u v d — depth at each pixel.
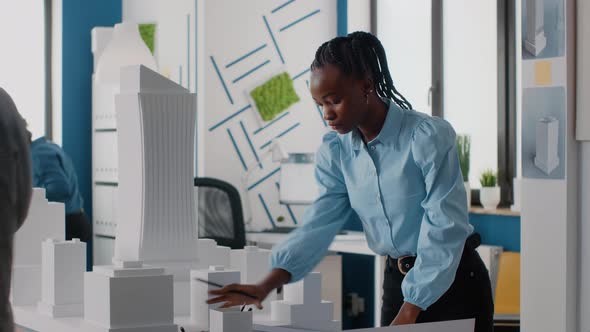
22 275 1.92
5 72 5.77
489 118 4.89
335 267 5.08
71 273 1.77
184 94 1.80
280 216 5.45
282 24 5.47
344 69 1.78
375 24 5.66
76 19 5.86
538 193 3.01
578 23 2.91
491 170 4.68
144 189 1.78
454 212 1.81
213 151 5.25
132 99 1.78
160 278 1.58
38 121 5.93
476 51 4.96
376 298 4.79
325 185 2.02
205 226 4.20
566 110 2.92
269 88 5.41
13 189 1.11
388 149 1.89
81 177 5.89
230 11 5.30
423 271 1.78
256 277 1.96
